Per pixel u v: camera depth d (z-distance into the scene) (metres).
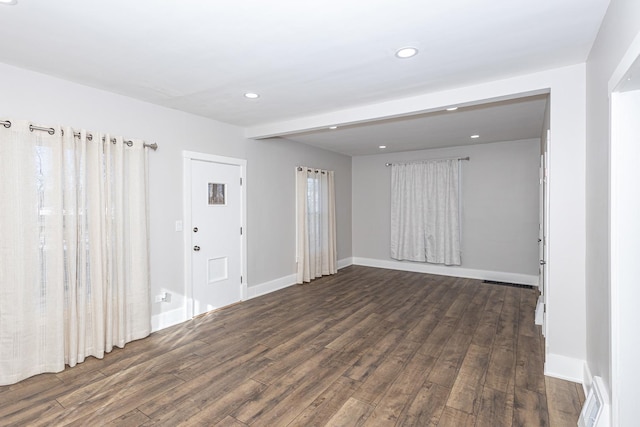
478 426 2.00
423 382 2.50
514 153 5.62
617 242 1.62
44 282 2.64
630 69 1.35
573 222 2.52
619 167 1.62
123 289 3.16
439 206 6.23
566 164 2.54
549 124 2.74
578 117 2.50
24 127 2.55
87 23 1.96
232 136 4.48
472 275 6.01
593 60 2.21
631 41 1.42
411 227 6.55
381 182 7.02
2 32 2.06
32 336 2.59
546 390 2.38
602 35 1.94
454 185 6.07
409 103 3.35
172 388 2.42
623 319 1.62
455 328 3.59
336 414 2.12
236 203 4.57
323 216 6.23
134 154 3.27
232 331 3.54
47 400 2.27
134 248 3.28
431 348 3.09
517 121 4.24
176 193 3.79
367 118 3.64
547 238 2.69
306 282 5.74
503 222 5.73
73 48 2.28
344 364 2.79
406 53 2.36
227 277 4.43
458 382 2.50
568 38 2.14
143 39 2.16
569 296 2.53
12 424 2.02
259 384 2.47
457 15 1.88
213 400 2.27
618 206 1.62
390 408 2.18
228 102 3.50
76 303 2.80
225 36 2.12
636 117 1.60
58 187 2.69
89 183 2.93
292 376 2.59
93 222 2.94
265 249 5.07
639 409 1.60
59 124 2.79
